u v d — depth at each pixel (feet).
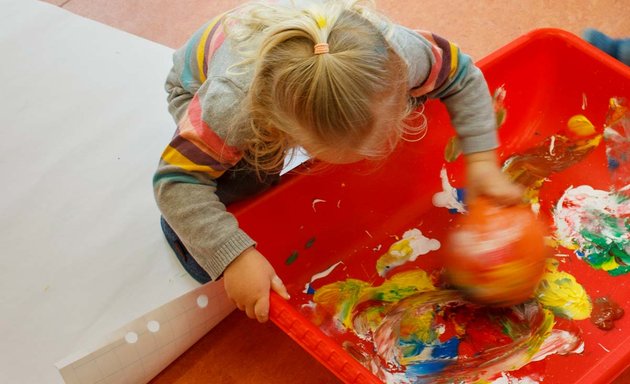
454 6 4.60
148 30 4.55
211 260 2.71
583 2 4.54
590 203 3.49
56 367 2.99
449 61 2.93
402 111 2.52
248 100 2.43
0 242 3.48
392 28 2.55
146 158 3.79
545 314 3.10
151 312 3.12
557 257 3.31
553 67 3.62
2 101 3.98
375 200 3.46
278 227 3.18
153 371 3.21
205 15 4.60
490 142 3.10
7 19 4.32
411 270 3.35
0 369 3.12
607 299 3.15
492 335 3.05
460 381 2.92
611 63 3.39
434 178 3.62
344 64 2.22
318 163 3.11
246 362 3.28
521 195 3.35
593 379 2.46
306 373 3.23
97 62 4.17
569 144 3.68
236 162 2.80
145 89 4.06
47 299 3.31
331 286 3.32
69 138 3.85
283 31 2.29
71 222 3.55
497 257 2.83
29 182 3.68
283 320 2.62
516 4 4.58
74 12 4.64
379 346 3.06
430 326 3.10
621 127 3.49
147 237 3.49
